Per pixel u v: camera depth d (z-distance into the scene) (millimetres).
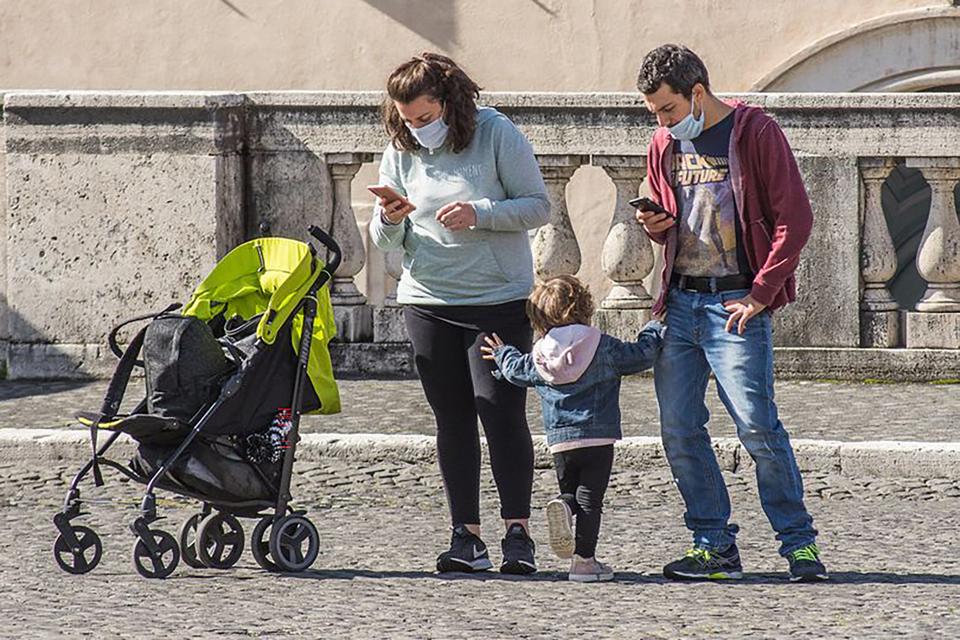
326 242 22703
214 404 21469
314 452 29359
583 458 21328
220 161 35750
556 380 21141
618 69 54938
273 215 36750
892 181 51906
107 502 26531
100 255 36312
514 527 21984
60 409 32844
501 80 55594
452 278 21797
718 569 21500
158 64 57094
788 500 21328
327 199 36594
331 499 26688
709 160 20828
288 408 22125
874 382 35062
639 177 35938
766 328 21031
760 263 20812
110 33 57250
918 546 23359
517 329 21969
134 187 36062
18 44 57688
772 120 20656
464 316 21906
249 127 36656
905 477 27922
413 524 25031
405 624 19172
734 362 20938
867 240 35375
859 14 53250
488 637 18578
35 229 36531
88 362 36469
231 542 22453
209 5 56750
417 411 32219
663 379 21562
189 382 21594
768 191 20609
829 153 35094
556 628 18969
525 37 55375
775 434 21125
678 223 21141
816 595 20562
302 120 36500
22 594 20766
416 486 27594
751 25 53969
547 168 35938
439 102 21359
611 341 21203
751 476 28000
